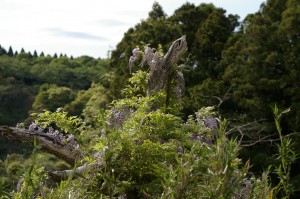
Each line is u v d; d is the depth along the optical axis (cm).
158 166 375
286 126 1888
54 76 8588
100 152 378
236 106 2059
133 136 421
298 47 1917
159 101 501
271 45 2027
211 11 2694
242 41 2244
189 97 2183
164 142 432
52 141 449
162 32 2459
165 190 257
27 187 269
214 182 248
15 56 10019
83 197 312
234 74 2097
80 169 391
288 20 1962
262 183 273
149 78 529
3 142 3909
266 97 1970
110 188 329
